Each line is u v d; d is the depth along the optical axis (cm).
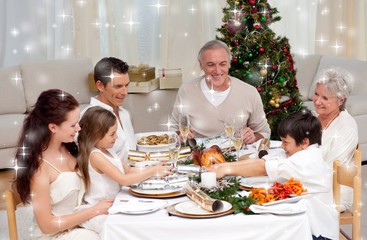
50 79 530
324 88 268
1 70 519
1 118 492
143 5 616
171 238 188
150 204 202
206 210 195
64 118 215
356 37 613
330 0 610
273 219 188
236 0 443
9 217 212
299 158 217
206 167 234
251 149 277
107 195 228
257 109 319
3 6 583
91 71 548
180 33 620
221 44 311
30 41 596
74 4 593
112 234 188
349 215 265
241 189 219
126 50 614
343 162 269
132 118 524
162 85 525
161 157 261
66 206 224
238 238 189
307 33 631
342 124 272
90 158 224
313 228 217
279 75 446
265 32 436
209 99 316
